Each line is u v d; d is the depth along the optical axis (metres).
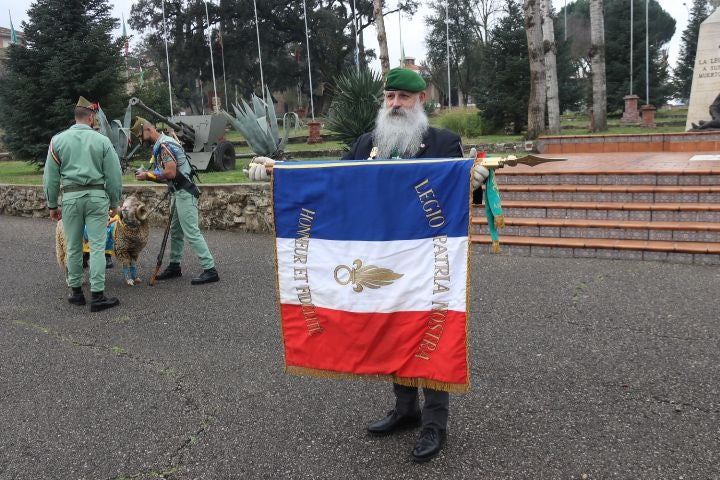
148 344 4.67
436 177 2.76
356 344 2.92
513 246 7.15
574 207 7.47
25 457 3.10
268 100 6.71
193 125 13.83
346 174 2.87
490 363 4.03
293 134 25.11
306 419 3.40
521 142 16.20
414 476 2.81
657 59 29.98
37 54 17.02
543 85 16.70
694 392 3.49
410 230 2.80
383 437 3.18
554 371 3.86
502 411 3.38
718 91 14.30
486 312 5.05
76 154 5.47
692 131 13.47
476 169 2.72
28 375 4.14
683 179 7.54
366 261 2.86
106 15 17.84
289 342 3.04
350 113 11.92
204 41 44.31
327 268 2.93
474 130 21.09
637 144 12.68
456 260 2.75
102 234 5.61
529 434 3.13
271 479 2.85
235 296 5.87
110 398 3.75
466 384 2.74
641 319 4.72
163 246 6.47
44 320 5.36
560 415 3.31
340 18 45.31
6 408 3.65
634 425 3.17
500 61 21.30
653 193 7.43
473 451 3.00
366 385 3.82
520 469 2.83
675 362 3.91
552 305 5.16
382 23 16.77
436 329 2.80
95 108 5.76
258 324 5.04
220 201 9.40
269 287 6.13
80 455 3.11
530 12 16.47
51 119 16.64
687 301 5.10
